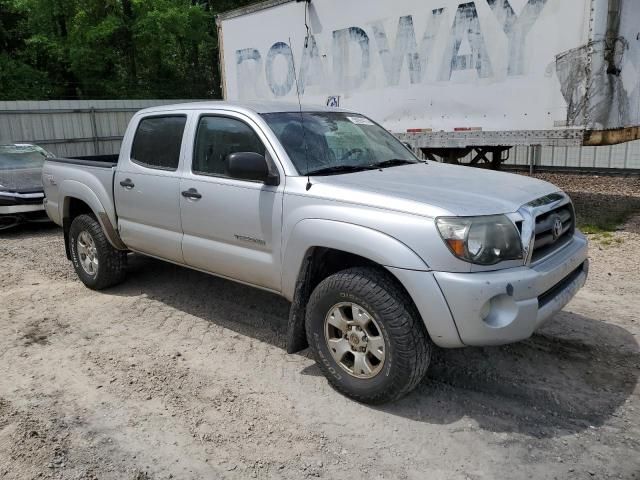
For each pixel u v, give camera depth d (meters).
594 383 3.84
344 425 3.42
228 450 3.21
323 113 4.78
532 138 7.74
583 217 8.69
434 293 3.18
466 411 3.54
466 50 8.18
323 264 3.89
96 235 5.75
